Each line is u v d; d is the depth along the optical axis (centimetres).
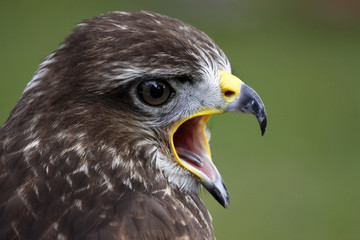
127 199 701
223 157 1942
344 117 2161
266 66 2484
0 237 666
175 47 741
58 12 2689
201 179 782
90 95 724
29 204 685
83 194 695
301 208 1764
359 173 1902
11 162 714
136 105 740
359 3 2836
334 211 1747
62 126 717
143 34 737
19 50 2403
